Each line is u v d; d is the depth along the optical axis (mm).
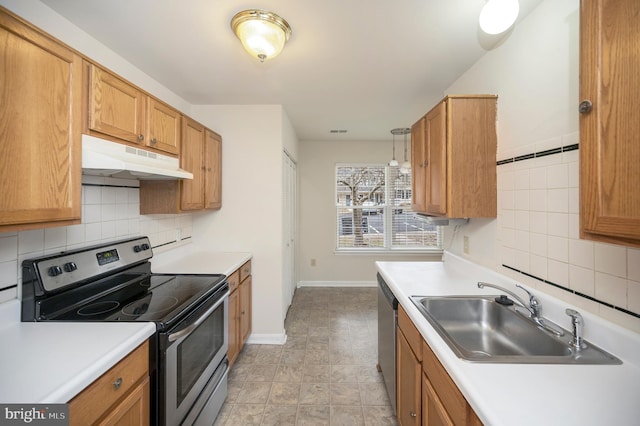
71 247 1461
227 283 1928
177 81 2189
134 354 1069
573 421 654
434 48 1712
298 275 4441
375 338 2812
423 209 2039
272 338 2711
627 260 954
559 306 1180
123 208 1841
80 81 1136
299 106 2777
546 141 1305
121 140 1438
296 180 4207
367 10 1367
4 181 876
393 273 1992
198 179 2248
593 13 715
